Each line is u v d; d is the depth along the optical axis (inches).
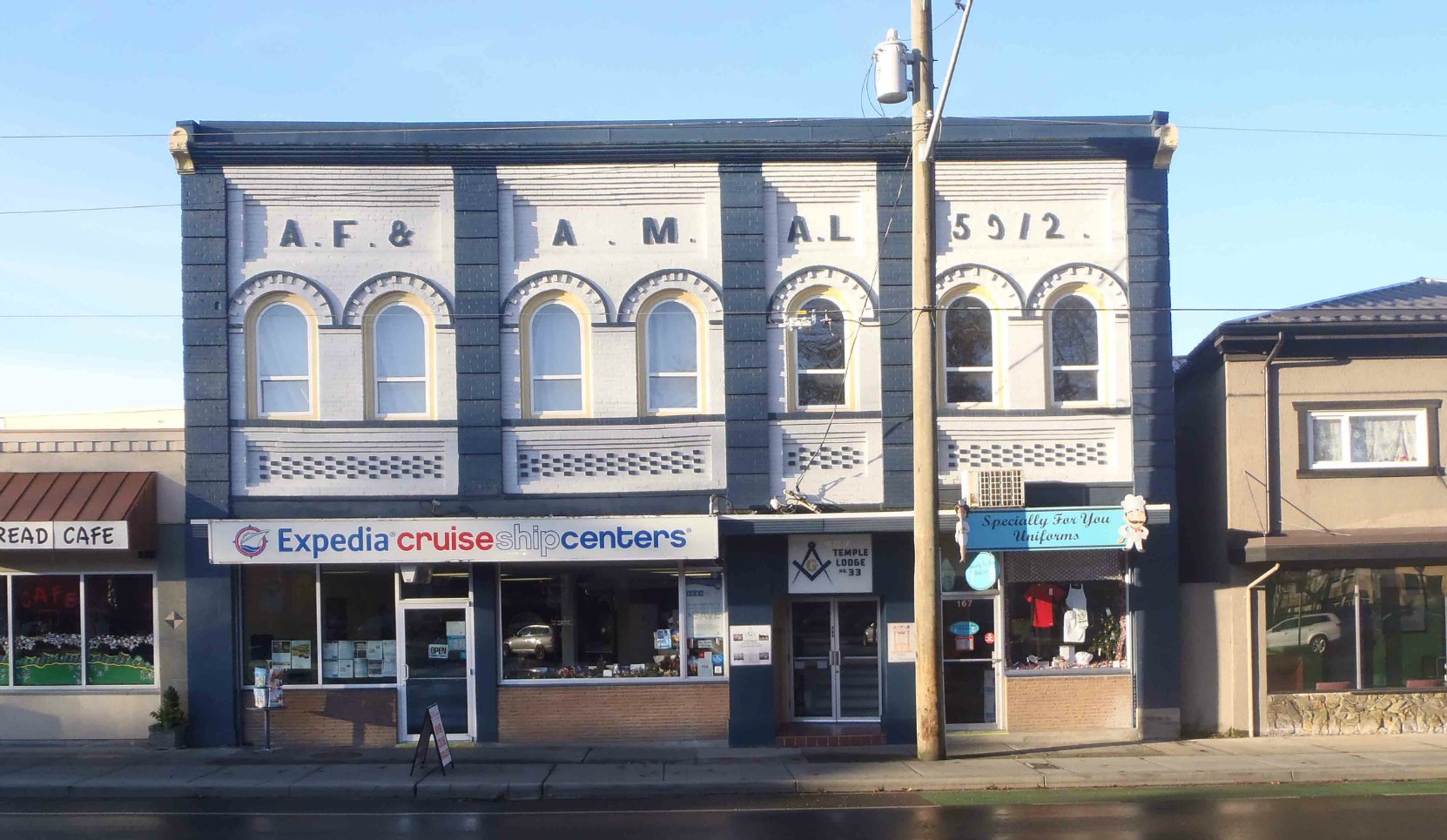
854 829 493.4
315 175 721.6
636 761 663.1
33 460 724.7
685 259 726.5
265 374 719.1
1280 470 730.2
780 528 697.0
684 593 726.5
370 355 722.2
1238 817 507.8
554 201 728.3
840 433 722.8
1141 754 665.6
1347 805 535.8
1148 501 721.6
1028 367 727.7
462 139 722.8
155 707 718.5
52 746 713.6
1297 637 730.2
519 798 590.2
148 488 715.4
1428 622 730.8
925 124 634.8
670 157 724.7
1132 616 725.3
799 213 732.0
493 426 715.4
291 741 714.2
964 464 724.0
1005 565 735.7
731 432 717.3
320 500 712.4
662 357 727.7
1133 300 729.6
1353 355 732.0
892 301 726.5
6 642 723.4
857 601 742.5
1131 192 733.3
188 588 708.0
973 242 732.7
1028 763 636.7
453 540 686.5
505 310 723.4
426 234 725.3
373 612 724.7
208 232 715.4
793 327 722.8
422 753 632.4
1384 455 735.1
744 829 497.0
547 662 724.7
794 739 706.8
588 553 687.7
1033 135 733.9
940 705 649.6
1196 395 780.6
